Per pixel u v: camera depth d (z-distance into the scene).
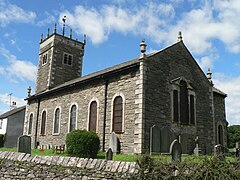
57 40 33.44
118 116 17.89
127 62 22.98
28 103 30.89
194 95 20.38
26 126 29.95
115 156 14.36
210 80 22.50
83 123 20.92
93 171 10.19
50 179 11.27
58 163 11.34
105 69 25.25
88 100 20.97
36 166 11.96
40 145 26.34
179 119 18.55
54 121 24.86
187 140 18.73
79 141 14.59
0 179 13.00
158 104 17.30
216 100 25.89
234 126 33.66
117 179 9.39
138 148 15.66
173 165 8.34
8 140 38.09
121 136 17.11
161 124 17.14
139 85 16.67
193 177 7.77
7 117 39.38
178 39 20.73
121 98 17.95
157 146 12.88
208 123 21.09
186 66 20.41
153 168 8.60
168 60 18.94
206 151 19.98
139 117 16.09
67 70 33.72
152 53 18.73
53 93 26.09
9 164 12.97
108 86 19.30
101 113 19.30
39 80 34.16
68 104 23.39
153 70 17.53
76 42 35.41
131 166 9.37
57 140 23.73
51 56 32.72
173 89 18.69
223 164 7.80
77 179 10.49
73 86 22.98
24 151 13.78
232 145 32.34
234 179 7.40
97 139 15.23
